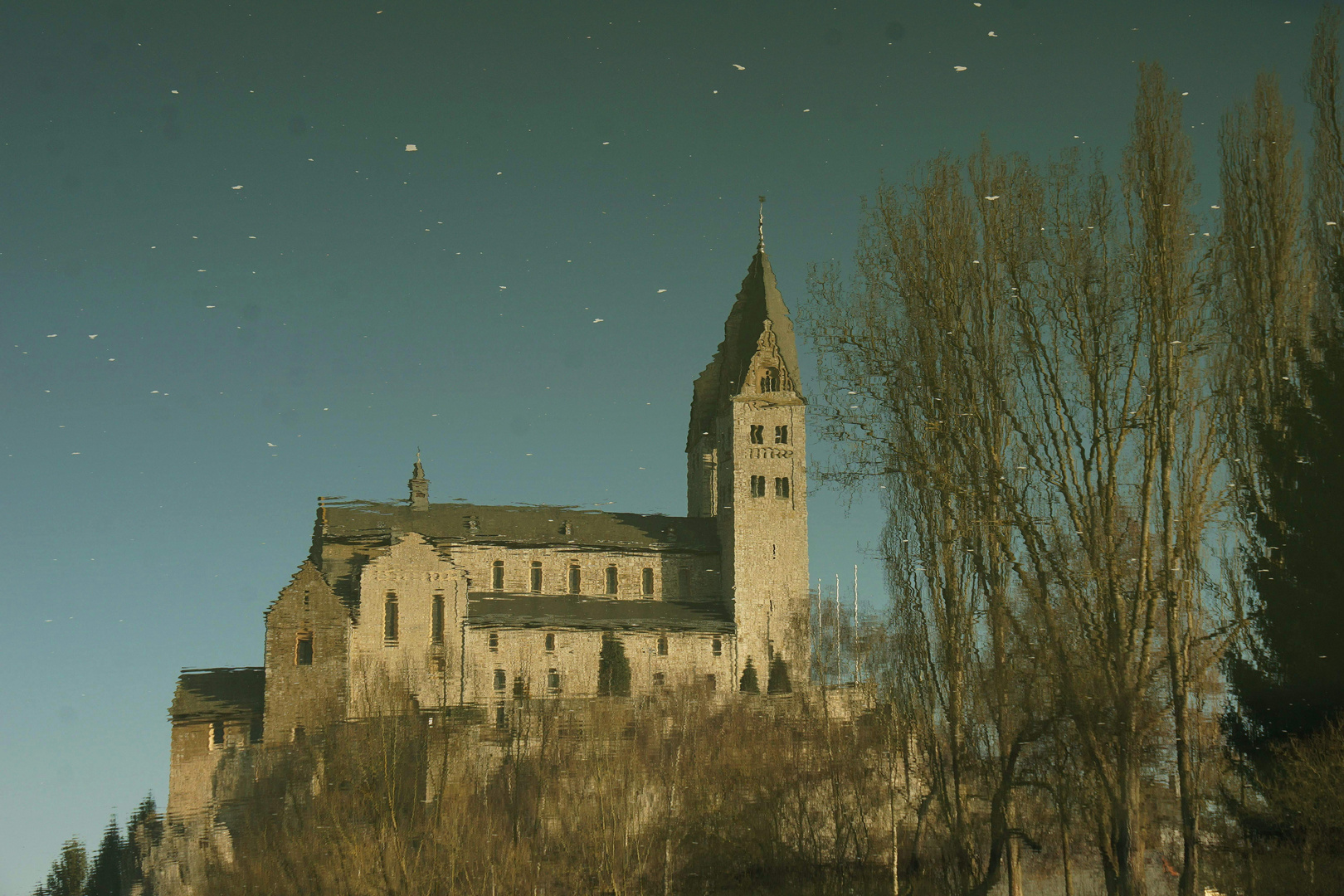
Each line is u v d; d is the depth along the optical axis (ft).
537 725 325.01
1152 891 168.35
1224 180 165.17
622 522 486.79
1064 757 163.73
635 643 444.96
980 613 167.12
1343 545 156.97
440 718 333.42
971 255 169.68
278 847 246.68
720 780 251.19
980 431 166.40
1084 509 159.74
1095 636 155.02
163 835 277.44
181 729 344.28
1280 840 159.63
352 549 431.84
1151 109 163.63
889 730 190.08
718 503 489.26
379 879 223.10
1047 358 164.25
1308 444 158.30
